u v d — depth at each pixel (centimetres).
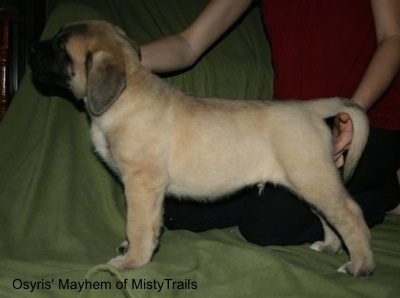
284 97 106
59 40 87
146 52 101
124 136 84
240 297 74
